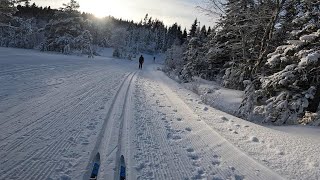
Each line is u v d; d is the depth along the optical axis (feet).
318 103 39.75
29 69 48.01
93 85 43.78
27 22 186.91
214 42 98.78
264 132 27.94
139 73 89.71
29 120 22.00
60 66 62.49
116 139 21.06
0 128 19.53
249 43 71.82
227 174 17.93
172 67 160.56
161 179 16.10
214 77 107.86
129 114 29.04
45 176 14.32
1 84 32.58
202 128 27.58
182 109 36.06
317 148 23.47
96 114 26.91
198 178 16.93
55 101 29.17
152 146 20.95
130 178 15.61
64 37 163.22
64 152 17.37
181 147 21.67
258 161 20.34
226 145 23.09
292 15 54.85
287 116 39.29
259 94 44.39
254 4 60.13
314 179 18.15
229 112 44.24
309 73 39.37
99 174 15.34
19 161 15.37
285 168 19.49
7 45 180.75
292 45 39.19
